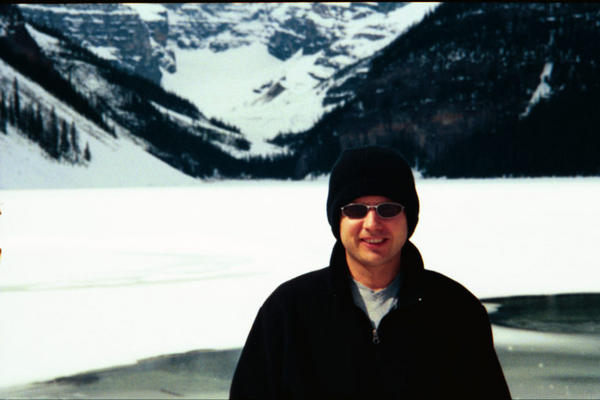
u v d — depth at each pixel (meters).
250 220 37.00
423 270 2.63
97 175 138.12
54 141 137.75
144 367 8.56
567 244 22.08
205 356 9.09
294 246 23.39
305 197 70.50
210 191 97.81
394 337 2.57
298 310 2.66
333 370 2.58
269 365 2.69
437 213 37.41
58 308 12.59
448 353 2.58
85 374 8.30
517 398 7.00
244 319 11.41
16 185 119.25
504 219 32.69
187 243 24.89
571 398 6.97
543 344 9.47
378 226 2.55
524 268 16.84
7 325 11.17
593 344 9.41
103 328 10.87
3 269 18.36
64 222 37.28
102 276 16.88
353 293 2.70
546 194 61.12
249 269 17.83
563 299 12.87
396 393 2.55
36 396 7.47
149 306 12.72
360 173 2.59
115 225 34.56
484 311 2.68
